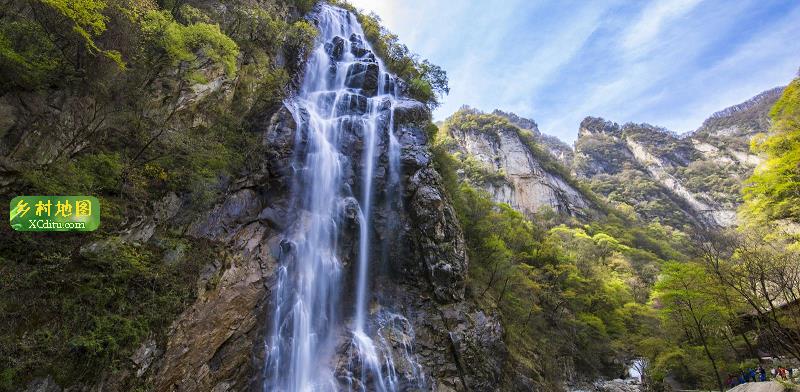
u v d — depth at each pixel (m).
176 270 13.53
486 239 30.34
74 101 12.77
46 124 11.87
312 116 24.72
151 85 15.58
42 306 9.94
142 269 12.24
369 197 24.11
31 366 9.20
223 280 15.03
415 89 37.97
